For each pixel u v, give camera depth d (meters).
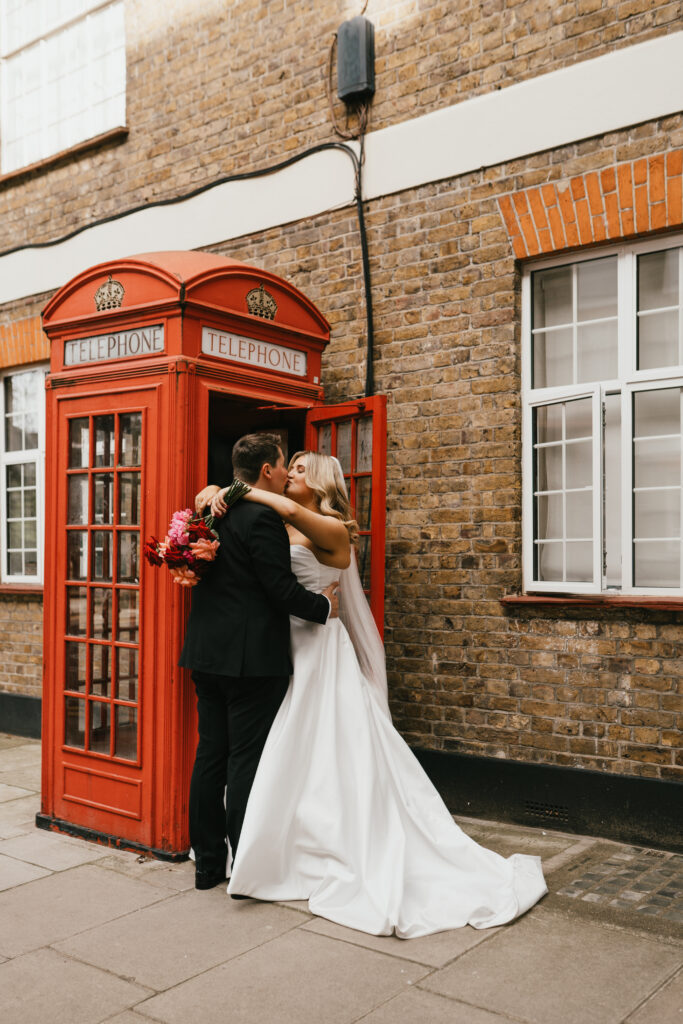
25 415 7.64
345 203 5.50
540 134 4.72
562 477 4.86
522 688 4.75
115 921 3.51
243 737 3.80
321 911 3.51
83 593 4.63
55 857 4.27
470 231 4.99
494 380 4.91
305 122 5.74
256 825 3.62
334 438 4.97
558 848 4.34
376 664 4.25
